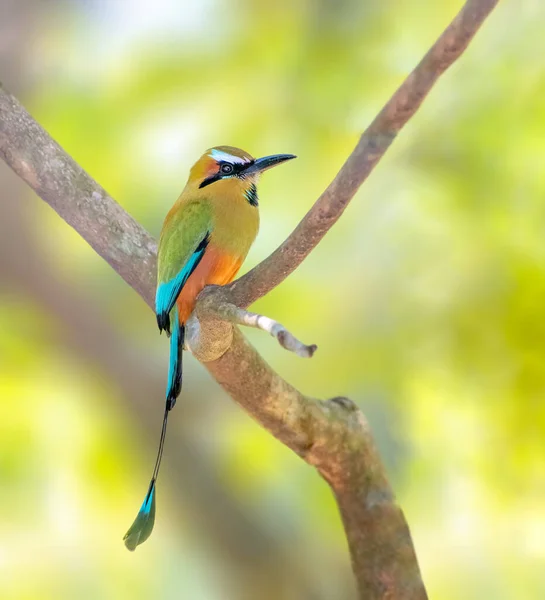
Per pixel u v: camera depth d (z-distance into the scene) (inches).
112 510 526.3
